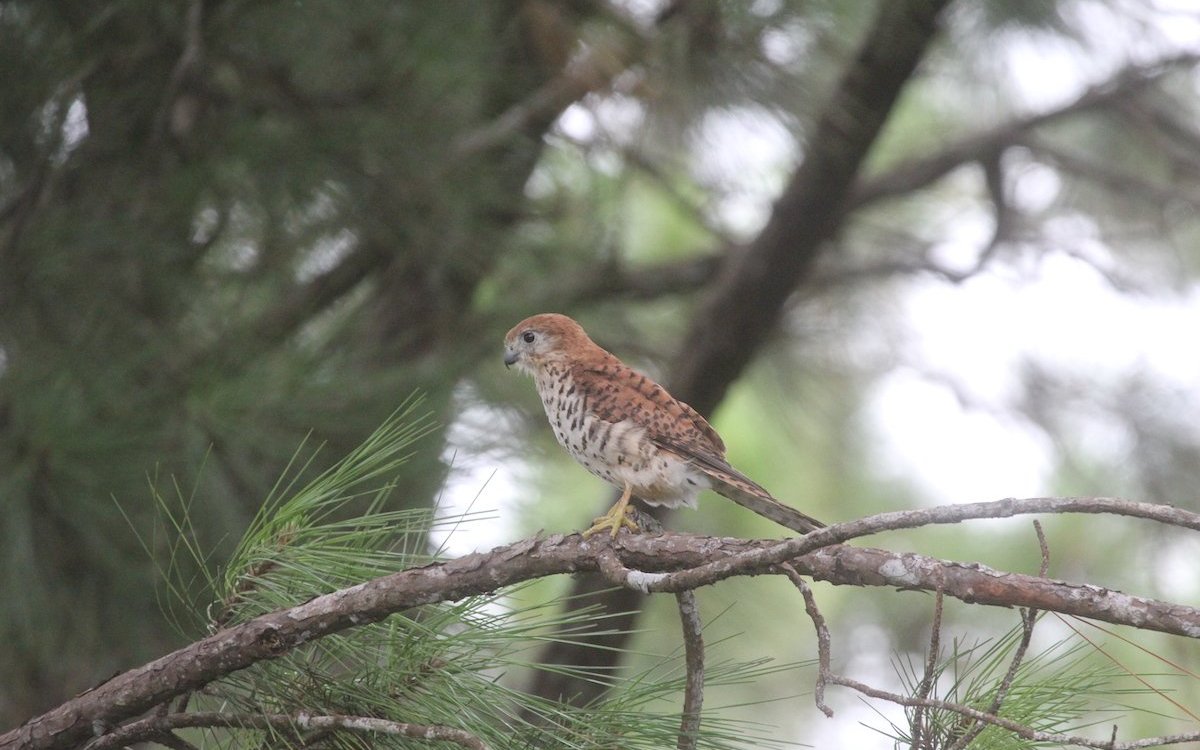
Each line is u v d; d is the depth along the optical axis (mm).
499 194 10789
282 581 5832
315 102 9492
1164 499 13898
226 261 10336
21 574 7957
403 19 9484
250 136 9164
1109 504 4453
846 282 15586
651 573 5383
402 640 5590
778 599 14648
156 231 9156
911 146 17000
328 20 9211
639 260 16391
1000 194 14508
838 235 15391
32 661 8914
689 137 10844
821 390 16016
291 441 8898
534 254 12148
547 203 12398
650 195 16922
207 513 8422
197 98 9352
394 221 10289
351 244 11773
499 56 10320
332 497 6469
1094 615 4527
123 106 9164
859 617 14797
